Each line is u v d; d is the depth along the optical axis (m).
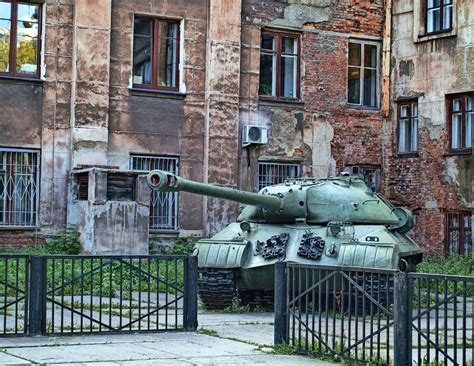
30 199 22.72
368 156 26.94
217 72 24.78
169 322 13.61
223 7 24.88
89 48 23.22
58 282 17.41
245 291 16.52
